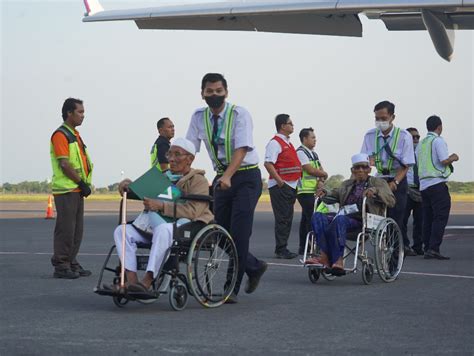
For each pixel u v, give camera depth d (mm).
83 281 8695
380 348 5219
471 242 14500
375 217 8555
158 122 10484
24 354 4984
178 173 7016
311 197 12062
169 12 17906
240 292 7871
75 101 9211
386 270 8617
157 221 6754
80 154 9164
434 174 11539
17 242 13984
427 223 12008
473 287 8250
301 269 10039
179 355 4984
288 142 11609
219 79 7055
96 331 5746
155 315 6457
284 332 5746
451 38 17344
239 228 7160
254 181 7250
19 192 69188
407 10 16344
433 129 11781
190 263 6582
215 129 7168
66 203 8906
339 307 6906
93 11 18969
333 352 5094
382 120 10367
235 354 5023
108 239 14820
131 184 6738
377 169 10531
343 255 8461
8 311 6637
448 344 5352
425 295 7656
